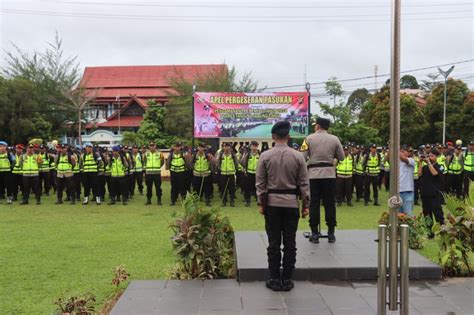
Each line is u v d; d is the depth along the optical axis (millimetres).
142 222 11461
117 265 7066
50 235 9625
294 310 4828
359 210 14086
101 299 5516
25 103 35812
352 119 31250
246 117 18516
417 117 38750
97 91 46406
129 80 52000
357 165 16297
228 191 15227
